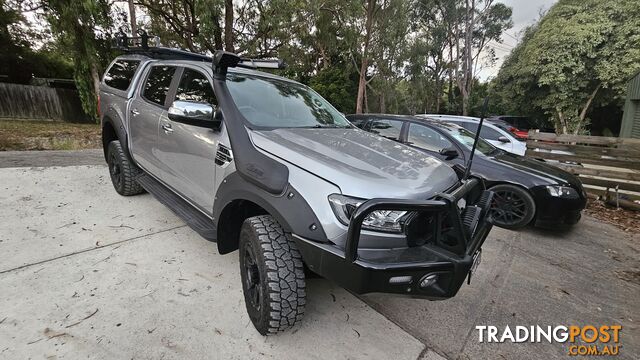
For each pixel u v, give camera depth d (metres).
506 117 13.26
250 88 2.84
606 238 4.68
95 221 3.58
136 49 4.01
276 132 2.42
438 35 26.39
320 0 15.89
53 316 2.15
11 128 11.70
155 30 16.19
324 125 2.98
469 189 2.19
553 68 16.50
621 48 15.11
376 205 1.66
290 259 1.99
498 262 3.67
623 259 4.00
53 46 18.89
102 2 11.95
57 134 10.76
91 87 12.93
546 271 3.54
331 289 2.76
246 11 15.57
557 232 4.79
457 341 2.32
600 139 6.60
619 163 6.23
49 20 11.81
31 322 2.08
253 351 2.02
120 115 3.87
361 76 16.00
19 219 3.48
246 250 2.19
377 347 2.16
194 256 3.02
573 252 4.11
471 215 2.14
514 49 21.98
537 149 7.23
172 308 2.32
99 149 8.02
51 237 3.16
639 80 13.06
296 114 2.94
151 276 2.67
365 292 1.70
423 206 1.76
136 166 4.03
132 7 11.74
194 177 2.75
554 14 17.48
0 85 15.23
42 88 16.50
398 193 1.84
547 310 2.82
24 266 2.66
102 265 2.77
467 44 25.89
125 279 2.60
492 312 2.71
